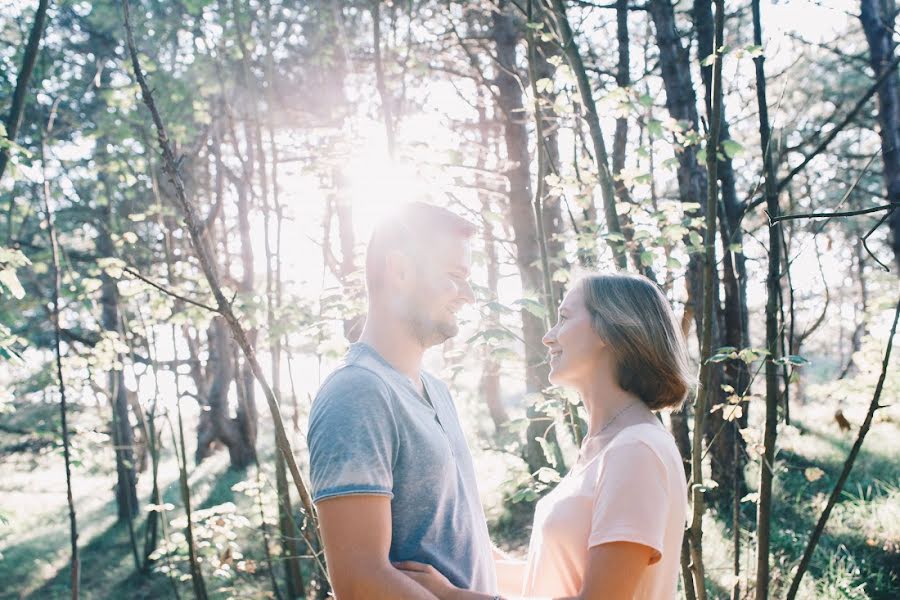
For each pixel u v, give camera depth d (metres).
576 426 2.91
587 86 3.18
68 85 8.52
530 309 2.74
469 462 1.64
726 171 6.28
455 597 1.27
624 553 1.27
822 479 6.42
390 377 1.42
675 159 3.62
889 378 4.92
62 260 6.68
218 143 10.46
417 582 1.27
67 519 12.34
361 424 1.29
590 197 3.88
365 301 3.95
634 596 1.35
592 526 1.33
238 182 10.95
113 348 6.55
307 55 8.91
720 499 5.77
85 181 8.48
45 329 9.41
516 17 7.32
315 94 9.12
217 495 11.02
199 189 11.66
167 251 5.90
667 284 3.61
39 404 8.14
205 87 7.18
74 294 5.33
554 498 1.55
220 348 13.32
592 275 1.64
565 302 1.65
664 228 3.60
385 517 1.27
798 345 3.63
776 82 9.09
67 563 9.64
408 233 1.50
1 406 4.83
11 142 3.78
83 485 15.52
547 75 7.20
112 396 9.07
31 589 8.84
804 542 5.05
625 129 6.46
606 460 1.38
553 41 3.23
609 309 1.54
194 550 5.23
